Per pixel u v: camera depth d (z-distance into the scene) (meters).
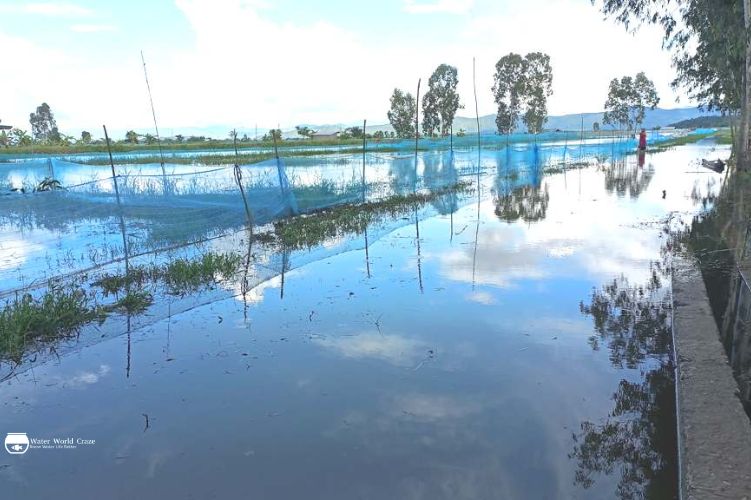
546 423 3.35
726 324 4.76
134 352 4.75
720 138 53.84
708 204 12.02
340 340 4.81
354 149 33.62
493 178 20.64
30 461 3.13
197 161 27.00
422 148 27.50
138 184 13.59
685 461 2.77
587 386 3.81
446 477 2.84
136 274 7.29
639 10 16.69
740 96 17.62
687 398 3.38
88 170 20.52
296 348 4.67
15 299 5.95
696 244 7.89
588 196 14.52
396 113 53.03
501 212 12.18
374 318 5.33
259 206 11.58
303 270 7.42
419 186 16.59
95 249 9.01
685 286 5.70
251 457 3.08
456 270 7.07
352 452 3.09
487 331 4.89
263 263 7.90
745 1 13.95
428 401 3.65
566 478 2.82
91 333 5.25
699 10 16.09
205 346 4.81
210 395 3.87
